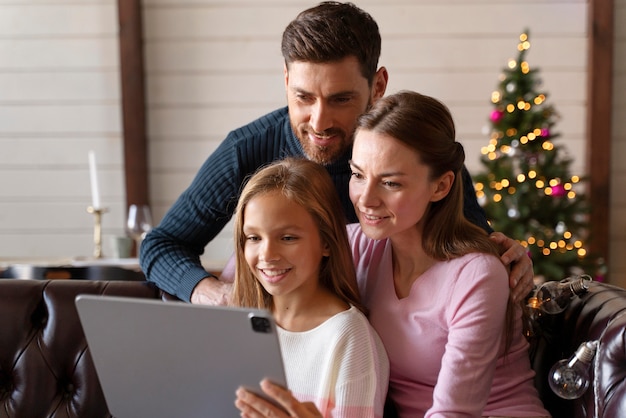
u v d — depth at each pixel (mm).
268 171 1553
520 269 1593
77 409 1798
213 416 1363
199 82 4719
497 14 4648
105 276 2578
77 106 4691
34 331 1841
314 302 1577
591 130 4613
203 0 4668
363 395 1470
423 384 1578
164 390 1375
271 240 1502
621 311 1491
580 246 4113
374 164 1466
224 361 1280
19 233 4746
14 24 4645
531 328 1770
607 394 1423
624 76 4691
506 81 4121
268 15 4672
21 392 1812
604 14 4543
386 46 4680
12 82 4676
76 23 4648
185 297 1844
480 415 1443
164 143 4754
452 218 1576
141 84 4602
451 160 1521
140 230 3576
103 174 4738
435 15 4656
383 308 1611
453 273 1526
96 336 1371
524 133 4043
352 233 1777
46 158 4715
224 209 2010
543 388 1763
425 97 1531
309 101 1796
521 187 3992
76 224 4746
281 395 1247
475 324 1460
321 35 1733
